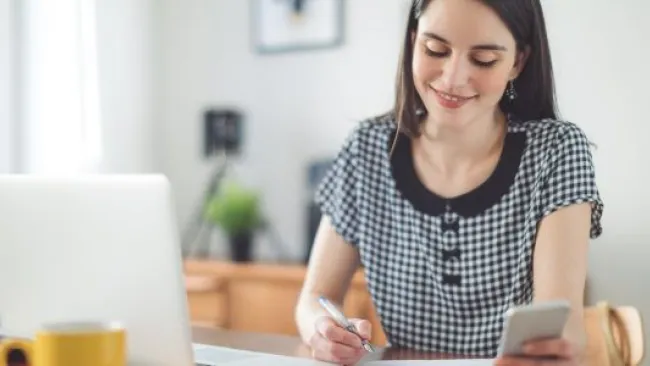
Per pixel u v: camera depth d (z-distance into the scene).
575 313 1.38
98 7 3.56
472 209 1.55
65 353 0.99
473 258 1.56
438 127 1.55
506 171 1.54
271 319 3.10
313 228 3.33
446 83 1.43
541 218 1.49
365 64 3.43
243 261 3.40
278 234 3.62
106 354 1.01
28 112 3.33
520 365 1.09
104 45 3.59
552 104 1.57
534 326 1.08
